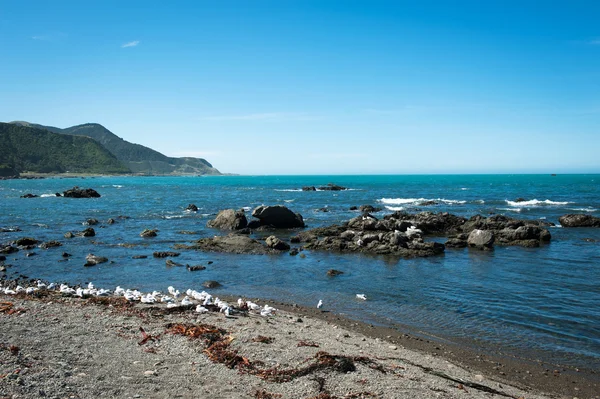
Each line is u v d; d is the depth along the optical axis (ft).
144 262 79.51
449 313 50.83
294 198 253.44
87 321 39.45
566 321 47.80
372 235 96.53
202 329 38.70
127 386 26.00
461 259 84.28
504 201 214.69
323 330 43.45
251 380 28.94
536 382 33.58
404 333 44.21
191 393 25.96
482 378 33.47
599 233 118.42
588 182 488.85
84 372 27.37
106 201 233.35
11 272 70.69
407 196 265.34
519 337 43.19
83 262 78.95
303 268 75.61
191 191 347.36
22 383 24.21
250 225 131.03
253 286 63.36
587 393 31.96
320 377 30.04
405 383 30.25
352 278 68.33
